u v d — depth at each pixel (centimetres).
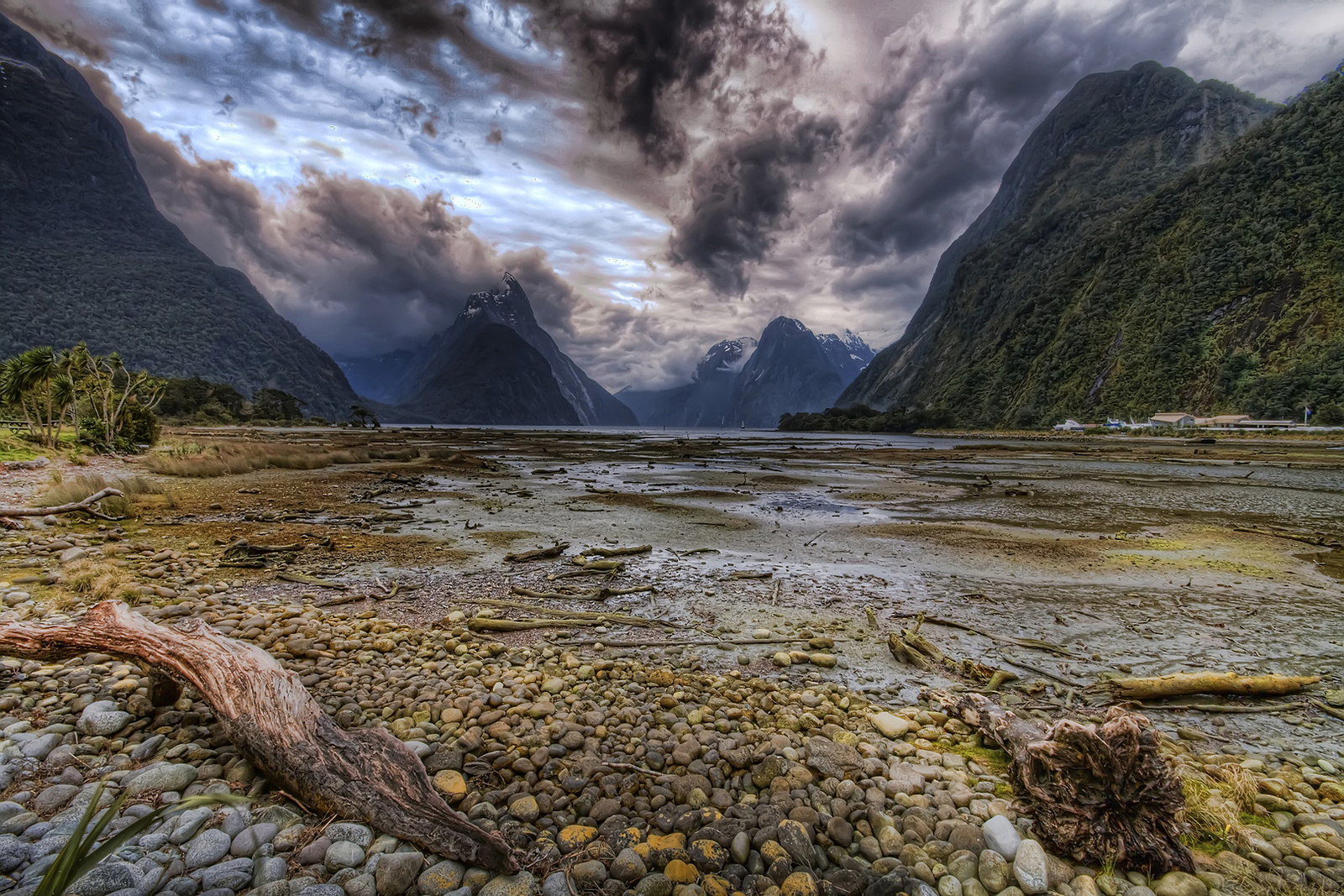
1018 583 932
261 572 883
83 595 684
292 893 253
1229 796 371
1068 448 6506
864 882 289
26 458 1981
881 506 1883
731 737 421
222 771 342
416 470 2839
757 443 8319
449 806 312
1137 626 726
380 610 731
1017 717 431
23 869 245
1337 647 656
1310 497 2155
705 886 280
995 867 299
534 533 1286
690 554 1120
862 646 652
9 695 416
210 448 3059
